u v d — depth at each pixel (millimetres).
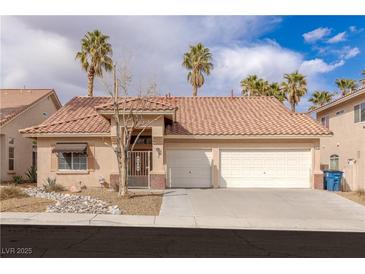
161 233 10234
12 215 12258
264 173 20953
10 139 24766
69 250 8266
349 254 8273
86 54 34250
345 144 25500
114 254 7961
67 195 16469
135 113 18812
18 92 30688
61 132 20281
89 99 27328
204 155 21094
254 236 10062
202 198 16562
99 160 20531
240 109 25312
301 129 20984
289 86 43531
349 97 23906
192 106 26109
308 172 20938
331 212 13844
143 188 19531
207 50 43594
